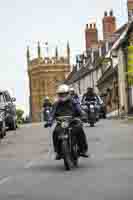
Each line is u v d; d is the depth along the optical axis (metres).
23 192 13.41
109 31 96.44
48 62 172.38
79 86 122.06
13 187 14.26
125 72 72.00
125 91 73.38
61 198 12.39
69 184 14.38
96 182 14.53
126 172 16.27
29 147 26.27
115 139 27.88
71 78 133.62
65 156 17.08
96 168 17.42
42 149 24.95
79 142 17.94
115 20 96.81
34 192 13.34
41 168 18.14
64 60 172.25
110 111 88.38
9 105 42.59
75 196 12.58
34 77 176.50
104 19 97.06
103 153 21.78
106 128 37.09
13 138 32.97
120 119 56.44
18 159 21.25
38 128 44.28
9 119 42.06
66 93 18.05
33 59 177.00
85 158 20.25
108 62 89.94
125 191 13.04
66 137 17.22
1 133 33.28
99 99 41.72
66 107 17.94
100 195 12.59
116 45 75.31
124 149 23.02
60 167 18.17
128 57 67.00
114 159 19.72
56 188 13.83
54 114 17.98
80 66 126.50
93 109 39.59
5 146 27.47
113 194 12.67
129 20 73.44
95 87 105.12
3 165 19.39
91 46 109.50
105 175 15.78
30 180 15.41
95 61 102.75
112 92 86.69
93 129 36.41
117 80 81.62
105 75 91.12
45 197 12.60
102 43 100.31
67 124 17.45
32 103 177.50
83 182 14.62
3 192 13.51
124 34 71.88
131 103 70.44
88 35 112.62
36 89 175.38
